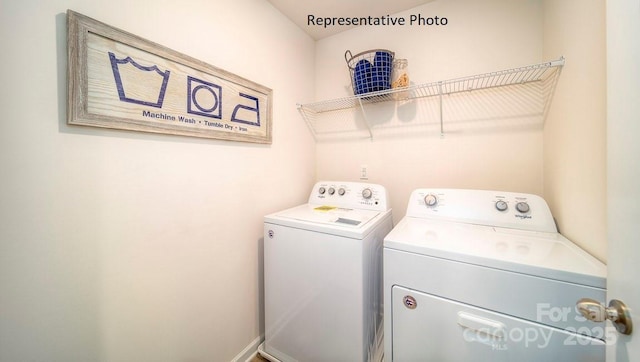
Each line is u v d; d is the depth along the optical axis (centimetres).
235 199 132
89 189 79
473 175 147
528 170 132
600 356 64
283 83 166
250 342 144
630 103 47
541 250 85
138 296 93
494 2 138
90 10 77
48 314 72
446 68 152
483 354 79
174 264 105
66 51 73
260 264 149
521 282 74
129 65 86
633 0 47
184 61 103
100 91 79
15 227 66
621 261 50
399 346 95
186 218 109
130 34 86
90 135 79
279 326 133
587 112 82
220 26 121
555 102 110
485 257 79
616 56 52
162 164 99
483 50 141
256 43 143
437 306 87
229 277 130
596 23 76
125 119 85
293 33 176
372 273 119
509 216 115
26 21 67
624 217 49
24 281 68
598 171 76
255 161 145
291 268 127
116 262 87
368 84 153
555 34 108
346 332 111
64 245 75
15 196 66
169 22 99
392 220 160
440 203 131
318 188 178
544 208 110
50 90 71
